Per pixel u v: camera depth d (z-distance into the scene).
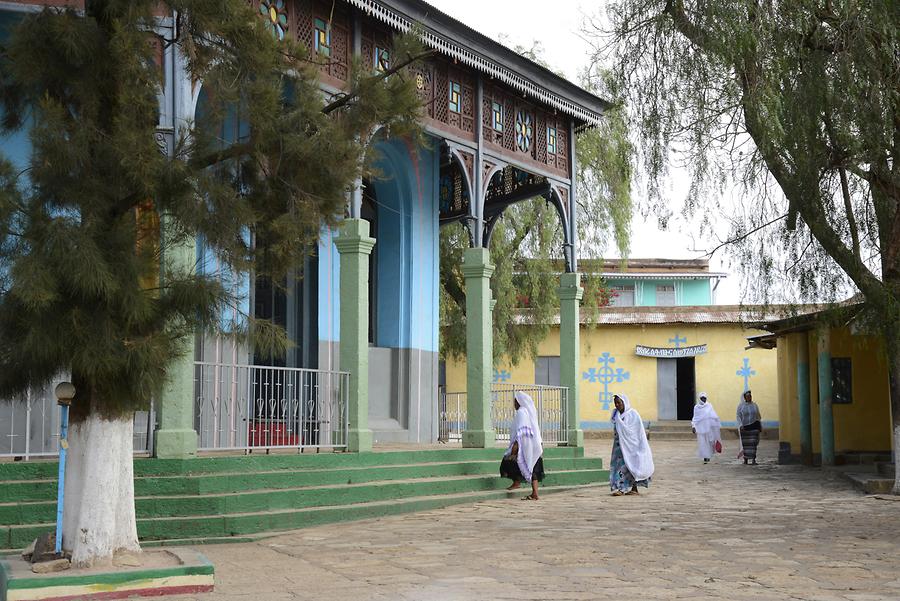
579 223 23.91
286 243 6.98
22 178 6.46
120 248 6.32
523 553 8.58
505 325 22.94
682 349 33.03
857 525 10.84
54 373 6.48
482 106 15.34
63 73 6.62
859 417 21.53
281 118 7.03
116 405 6.66
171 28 7.30
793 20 12.91
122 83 6.64
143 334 6.49
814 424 21.91
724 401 32.81
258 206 7.17
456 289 22.47
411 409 15.99
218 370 11.09
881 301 13.64
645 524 10.79
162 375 6.56
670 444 29.72
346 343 12.52
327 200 7.20
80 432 6.81
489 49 14.77
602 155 23.31
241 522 9.59
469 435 14.70
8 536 8.48
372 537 9.62
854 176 13.86
